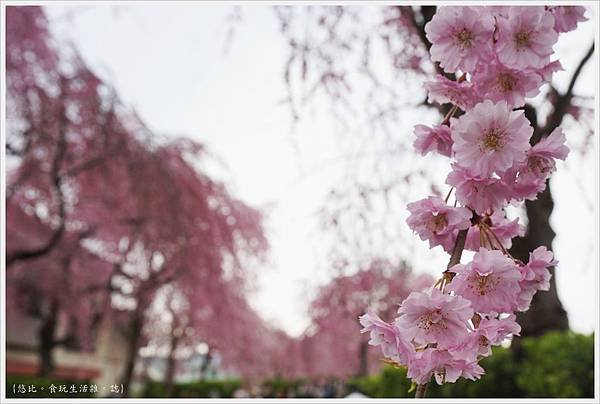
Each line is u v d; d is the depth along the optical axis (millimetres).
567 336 4172
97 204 9578
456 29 1170
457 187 1104
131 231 9727
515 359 4480
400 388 4965
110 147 8188
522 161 1090
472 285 1059
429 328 1004
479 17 1157
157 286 9953
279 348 19328
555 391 3799
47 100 7879
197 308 11844
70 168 8531
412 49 4645
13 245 10070
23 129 7871
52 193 8766
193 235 9336
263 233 11656
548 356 4074
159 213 8664
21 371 13781
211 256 9789
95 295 12031
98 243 11562
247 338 15148
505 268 1042
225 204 10609
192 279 9945
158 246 9305
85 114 8180
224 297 11328
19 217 9766
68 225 10398
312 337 13898
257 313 16953
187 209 9125
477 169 1059
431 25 1182
